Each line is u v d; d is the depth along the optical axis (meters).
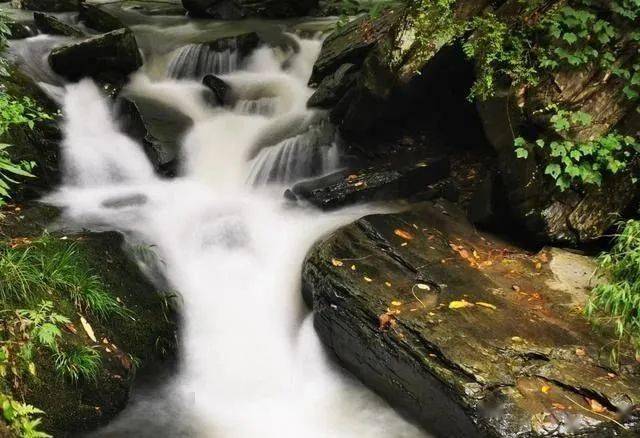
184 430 4.72
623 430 4.03
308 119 7.88
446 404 4.32
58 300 4.65
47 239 5.23
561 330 4.70
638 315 4.46
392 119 7.43
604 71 5.58
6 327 4.11
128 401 4.77
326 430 4.78
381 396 4.97
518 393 4.17
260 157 7.32
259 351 5.52
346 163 7.35
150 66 9.01
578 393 4.20
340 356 5.22
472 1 6.15
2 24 7.62
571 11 5.54
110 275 5.29
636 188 5.65
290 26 10.70
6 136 6.19
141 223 6.29
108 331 4.86
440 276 5.32
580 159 5.57
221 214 6.64
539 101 5.64
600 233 5.68
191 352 5.43
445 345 4.50
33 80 7.66
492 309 4.91
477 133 7.45
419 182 6.96
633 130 5.50
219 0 11.34
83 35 9.23
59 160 6.90
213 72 9.13
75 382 4.38
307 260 5.63
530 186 5.75
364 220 5.98
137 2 12.38
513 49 5.81
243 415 4.93
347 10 10.50
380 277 5.27
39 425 4.07
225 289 5.95
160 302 5.44
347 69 7.79
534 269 5.51
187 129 7.75
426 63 6.34
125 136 7.69
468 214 6.45
